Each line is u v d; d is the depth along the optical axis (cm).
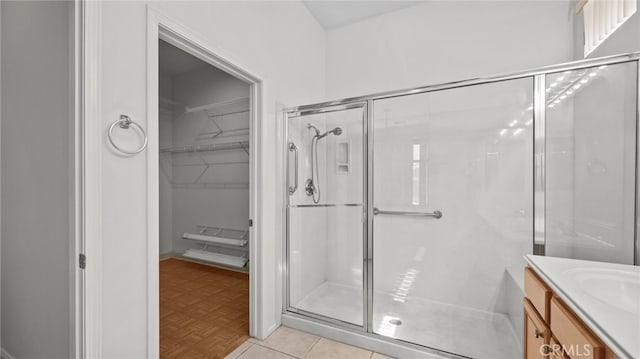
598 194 162
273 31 215
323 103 222
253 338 199
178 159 423
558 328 98
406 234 242
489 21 237
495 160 210
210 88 395
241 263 346
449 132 223
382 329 196
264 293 200
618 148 156
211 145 391
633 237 152
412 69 266
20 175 143
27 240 140
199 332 206
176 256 423
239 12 180
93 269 104
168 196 425
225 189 386
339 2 261
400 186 241
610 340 69
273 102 213
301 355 180
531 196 200
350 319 207
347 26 296
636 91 148
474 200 220
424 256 238
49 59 122
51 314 127
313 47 280
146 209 124
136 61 120
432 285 235
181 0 141
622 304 102
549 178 174
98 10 106
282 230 220
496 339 186
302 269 235
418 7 264
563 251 173
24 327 147
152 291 126
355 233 237
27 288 142
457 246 228
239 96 373
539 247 178
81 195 103
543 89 173
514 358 169
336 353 182
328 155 236
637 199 150
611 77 155
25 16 136
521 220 205
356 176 225
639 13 143
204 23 154
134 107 119
